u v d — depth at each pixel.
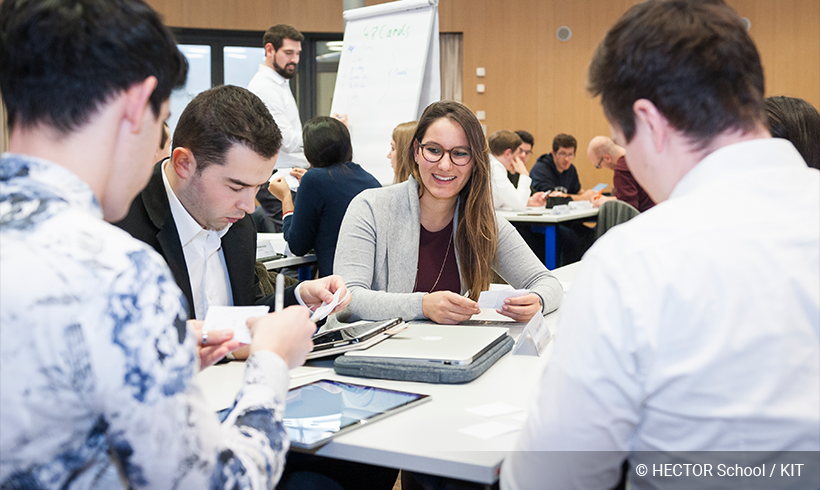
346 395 1.06
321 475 1.13
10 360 0.53
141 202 1.41
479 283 1.84
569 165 6.44
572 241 4.64
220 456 0.60
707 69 0.68
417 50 3.92
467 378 1.14
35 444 0.55
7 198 0.58
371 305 1.59
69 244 0.56
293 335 0.82
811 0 7.43
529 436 0.73
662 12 0.71
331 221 2.75
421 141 1.77
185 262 1.45
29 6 0.58
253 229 1.70
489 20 8.07
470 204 1.81
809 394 0.64
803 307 0.63
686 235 0.66
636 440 0.70
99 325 0.54
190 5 6.98
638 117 0.73
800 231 0.65
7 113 0.62
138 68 0.61
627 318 0.65
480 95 8.17
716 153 0.70
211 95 1.35
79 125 0.60
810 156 1.47
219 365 1.28
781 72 7.62
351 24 4.29
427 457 0.83
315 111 7.49
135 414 0.54
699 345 0.63
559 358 0.70
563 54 8.02
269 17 7.18
